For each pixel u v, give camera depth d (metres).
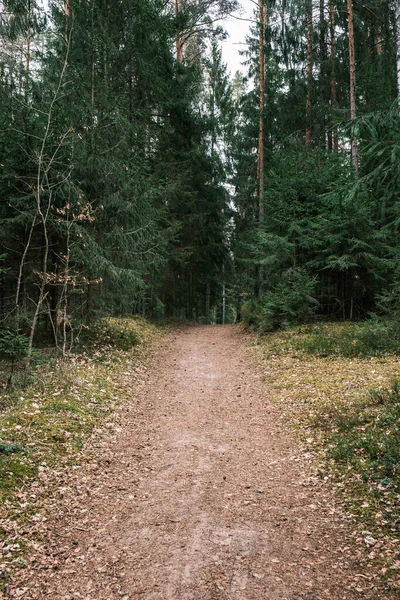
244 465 6.66
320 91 20.84
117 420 8.54
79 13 14.31
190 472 6.44
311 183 16.09
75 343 13.41
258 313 18.52
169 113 22.47
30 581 4.01
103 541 4.71
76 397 9.01
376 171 5.75
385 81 15.57
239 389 11.03
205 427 8.38
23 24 14.27
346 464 6.11
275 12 19.27
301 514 5.17
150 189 15.80
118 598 3.85
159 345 16.78
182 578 4.10
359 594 3.78
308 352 12.76
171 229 20.25
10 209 12.30
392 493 5.20
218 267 30.53
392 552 4.24
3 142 11.56
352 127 5.89
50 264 13.89
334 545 4.51
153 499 5.65
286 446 7.27
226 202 30.81
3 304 14.78
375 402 7.91
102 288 14.95
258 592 3.88
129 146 15.53
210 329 23.47
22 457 6.18
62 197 12.16
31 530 4.77
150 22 17.38
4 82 11.86
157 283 22.45
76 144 12.57
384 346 11.69
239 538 4.74
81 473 6.22
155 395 10.52
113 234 13.95
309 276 16.11
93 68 14.16
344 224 13.95
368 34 18.81
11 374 9.70
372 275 15.34
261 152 19.95
